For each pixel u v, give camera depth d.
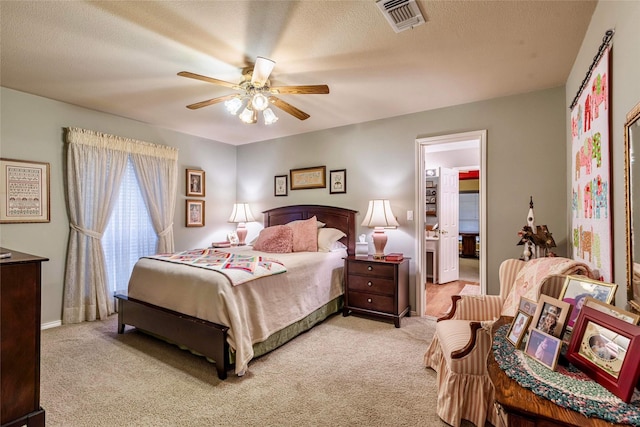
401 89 2.87
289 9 1.74
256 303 2.42
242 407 1.85
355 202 4.01
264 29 1.93
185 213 4.46
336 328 3.13
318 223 4.04
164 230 4.09
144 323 2.71
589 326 1.00
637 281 1.14
